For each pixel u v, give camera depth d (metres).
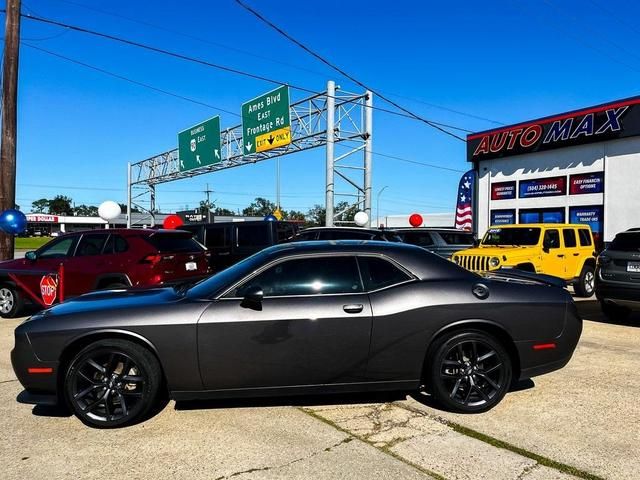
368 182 19.09
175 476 3.41
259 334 4.26
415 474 3.40
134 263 8.51
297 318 4.28
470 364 4.51
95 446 3.89
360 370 4.38
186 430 4.17
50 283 8.57
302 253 4.57
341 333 4.31
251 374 4.29
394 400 4.84
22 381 4.29
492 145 19.62
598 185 16.45
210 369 4.25
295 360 4.30
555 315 4.63
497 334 4.58
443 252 13.65
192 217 41.59
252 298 4.18
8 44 11.40
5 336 7.78
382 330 4.35
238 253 12.80
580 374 5.64
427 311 4.40
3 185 11.34
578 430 4.12
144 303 4.44
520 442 3.90
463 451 3.74
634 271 7.99
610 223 16.06
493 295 4.54
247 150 23.28
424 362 4.48
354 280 4.51
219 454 3.73
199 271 9.17
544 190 18.08
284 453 3.73
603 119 16.05
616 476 3.37
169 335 4.22
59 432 4.16
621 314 8.88
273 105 21.56
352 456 3.68
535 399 4.84
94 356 4.23
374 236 12.46
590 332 7.90
